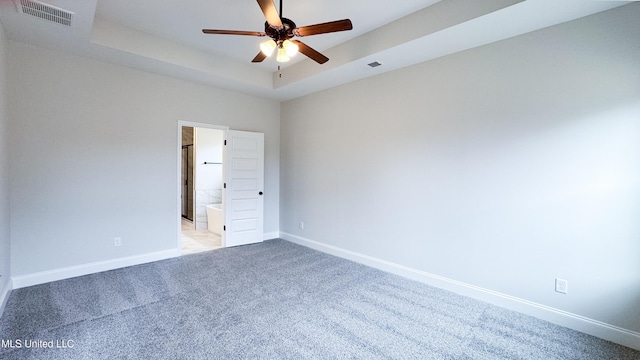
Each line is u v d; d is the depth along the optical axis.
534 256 2.62
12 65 2.97
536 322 2.53
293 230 5.18
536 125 2.58
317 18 2.94
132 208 3.79
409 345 2.18
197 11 2.85
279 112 5.45
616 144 2.23
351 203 4.18
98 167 3.51
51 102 3.19
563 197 2.46
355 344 2.18
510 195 2.73
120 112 3.65
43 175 3.17
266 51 2.47
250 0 2.65
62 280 3.27
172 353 2.02
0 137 2.56
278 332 2.31
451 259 3.14
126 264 3.75
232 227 4.80
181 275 3.47
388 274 3.63
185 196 7.46
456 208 3.10
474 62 2.95
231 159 4.74
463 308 2.76
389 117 3.69
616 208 2.24
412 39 2.82
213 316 2.54
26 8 2.38
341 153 4.32
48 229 3.21
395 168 3.63
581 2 2.15
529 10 2.27
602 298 2.31
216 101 4.54
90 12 2.44
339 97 4.33
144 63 3.54
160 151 4.00
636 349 2.17
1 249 2.59
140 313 2.56
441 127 3.20
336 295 3.01
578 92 2.38
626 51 2.18
